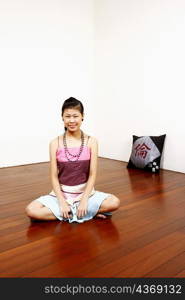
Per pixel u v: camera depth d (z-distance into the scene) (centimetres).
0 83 377
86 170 215
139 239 179
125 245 172
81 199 206
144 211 227
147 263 152
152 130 390
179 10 343
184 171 359
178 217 215
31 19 393
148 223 204
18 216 217
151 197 262
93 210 209
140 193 275
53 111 431
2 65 376
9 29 376
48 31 411
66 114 206
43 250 165
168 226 199
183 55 345
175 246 171
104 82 451
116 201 213
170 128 368
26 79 398
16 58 386
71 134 215
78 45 445
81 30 445
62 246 170
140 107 402
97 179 326
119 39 418
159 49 369
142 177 337
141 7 384
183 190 285
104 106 455
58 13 418
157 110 381
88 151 213
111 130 448
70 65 440
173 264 151
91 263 152
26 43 392
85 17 447
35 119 414
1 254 160
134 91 407
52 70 421
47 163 423
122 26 412
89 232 190
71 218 205
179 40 347
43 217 204
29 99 404
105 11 434
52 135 436
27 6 388
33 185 303
